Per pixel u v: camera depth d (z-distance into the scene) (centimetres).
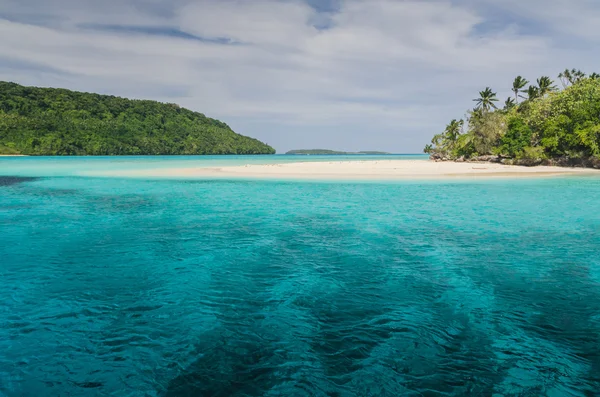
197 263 1014
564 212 1784
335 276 913
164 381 495
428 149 12044
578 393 470
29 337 610
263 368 524
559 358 551
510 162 6053
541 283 866
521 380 497
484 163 6556
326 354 560
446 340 603
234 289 828
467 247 1174
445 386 484
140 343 593
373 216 1694
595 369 523
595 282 872
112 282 870
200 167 5641
